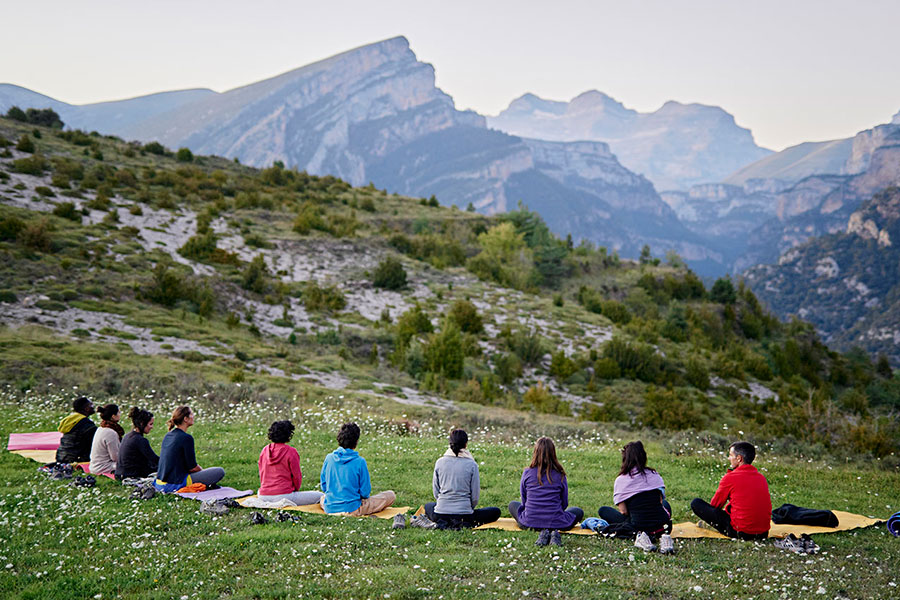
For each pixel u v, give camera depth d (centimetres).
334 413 1916
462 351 3603
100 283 3647
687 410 2972
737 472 789
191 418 938
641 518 755
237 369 2597
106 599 550
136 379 2216
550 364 4116
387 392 2914
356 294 4875
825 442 2192
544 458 796
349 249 5912
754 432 2577
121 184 6022
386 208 8606
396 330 4128
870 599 580
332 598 554
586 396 3672
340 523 783
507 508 909
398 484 1050
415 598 557
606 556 682
